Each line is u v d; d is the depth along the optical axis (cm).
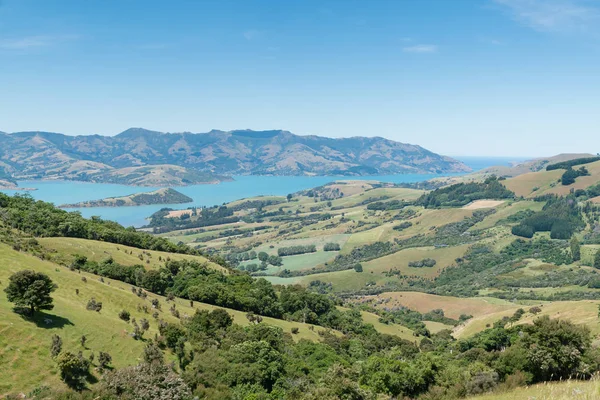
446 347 12406
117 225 18238
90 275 10856
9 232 11800
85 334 6512
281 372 7188
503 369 5416
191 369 6944
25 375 5097
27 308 6247
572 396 2752
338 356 9038
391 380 5909
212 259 18400
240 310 12688
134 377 5038
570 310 13425
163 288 12156
